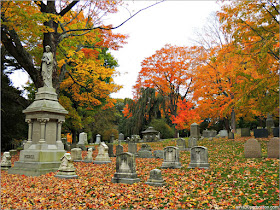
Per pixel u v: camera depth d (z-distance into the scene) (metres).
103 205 7.54
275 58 15.52
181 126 38.53
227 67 24.45
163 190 8.95
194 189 9.11
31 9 15.29
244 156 15.63
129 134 42.06
